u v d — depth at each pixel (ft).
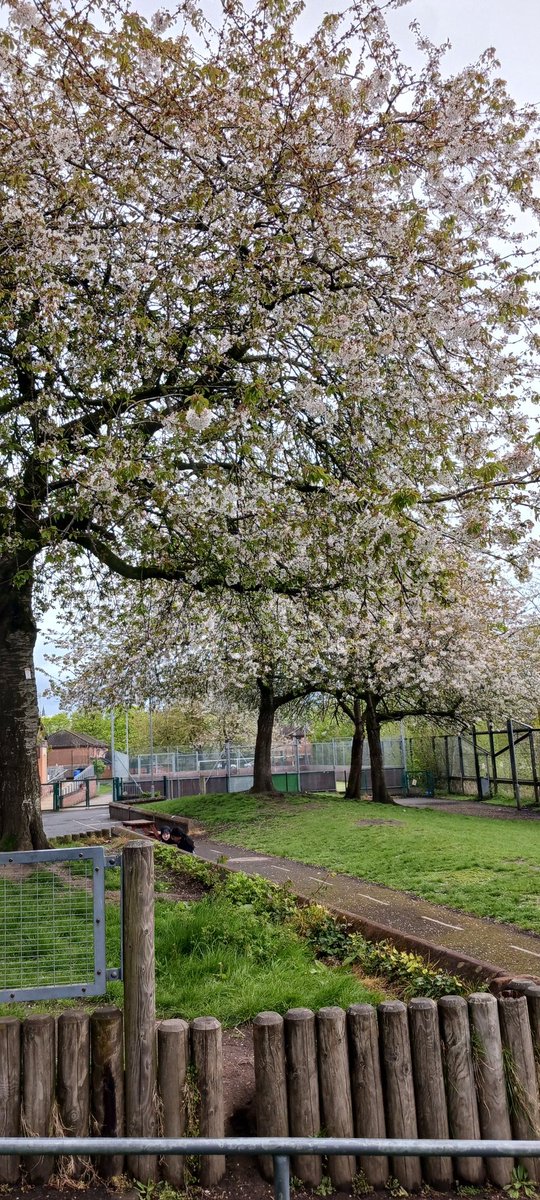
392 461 24.48
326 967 17.94
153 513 27.32
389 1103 10.66
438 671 65.26
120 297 26.91
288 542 24.77
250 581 27.68
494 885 30.58
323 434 26.55
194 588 30.96
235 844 48.03
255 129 24.40
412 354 24.09
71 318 26.35
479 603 60.03
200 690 75.92
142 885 10.59
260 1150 6.69
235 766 109.09
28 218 22.88
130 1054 10.31
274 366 26.30
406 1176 10.51
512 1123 10.94
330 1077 10.55
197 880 27.61
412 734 111.65
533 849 39.93
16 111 24.95
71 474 24.57
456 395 23.80
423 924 25.48
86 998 15.17
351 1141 6.77
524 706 80.02
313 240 25.59
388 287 25.17
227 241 25.61
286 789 101.09
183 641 48.88
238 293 25.32
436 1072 10.80
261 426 26.58
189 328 27.14
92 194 24.13
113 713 94.43
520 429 26.37
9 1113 9.93
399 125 24.81
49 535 24.61
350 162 25.48
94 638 72.02
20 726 30.07
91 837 41.75
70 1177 9.98
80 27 23.43
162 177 25.45
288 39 25.35
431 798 94.02
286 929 20.33
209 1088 10.46
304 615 31.19
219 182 25.99
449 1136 10.68
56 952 11.85
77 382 27.58
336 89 24.89
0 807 29.71
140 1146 6.61
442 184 25.44
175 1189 10.10
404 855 38.55
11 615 30.30
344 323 22.72
